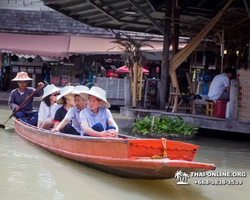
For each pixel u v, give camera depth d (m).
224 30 12.69
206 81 13.63
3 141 8.19
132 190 5.00
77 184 5.20
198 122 9.66
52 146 6.96
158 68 21.31
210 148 8.34
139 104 12.92
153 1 12.61
